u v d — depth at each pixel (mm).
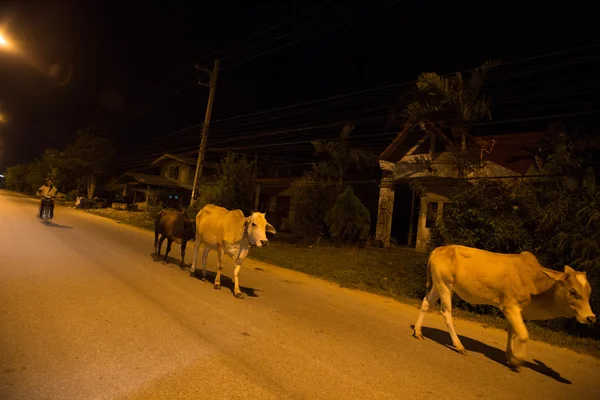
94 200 42000
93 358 4586
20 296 6668
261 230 8023
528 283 5773
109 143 50344
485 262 6152
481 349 6605
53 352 4645
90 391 3855
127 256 11781
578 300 5363
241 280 10492
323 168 23766
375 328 7195
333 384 4582
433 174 19797
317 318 7387
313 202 22688
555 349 7133
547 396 4930
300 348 5629
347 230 20938
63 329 5379
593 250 8578
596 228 8797
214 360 4859
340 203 21047
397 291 11141
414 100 17219
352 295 10242
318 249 19453
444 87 13906
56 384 3930
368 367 5211
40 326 5410
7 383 3857
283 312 7520
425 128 19203
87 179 50531
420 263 11523
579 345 7441
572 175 9797
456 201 11070
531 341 7477
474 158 13609
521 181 10977
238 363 4852
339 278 12344
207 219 9469
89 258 10750
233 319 6645
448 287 6477
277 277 11703
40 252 10898
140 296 7414
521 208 10234
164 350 5008
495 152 19406
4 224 16297
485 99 13930
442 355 6055
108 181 53719
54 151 59750
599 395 5148
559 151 10570
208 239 9195
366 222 21562
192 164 37594
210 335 5730
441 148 21297
